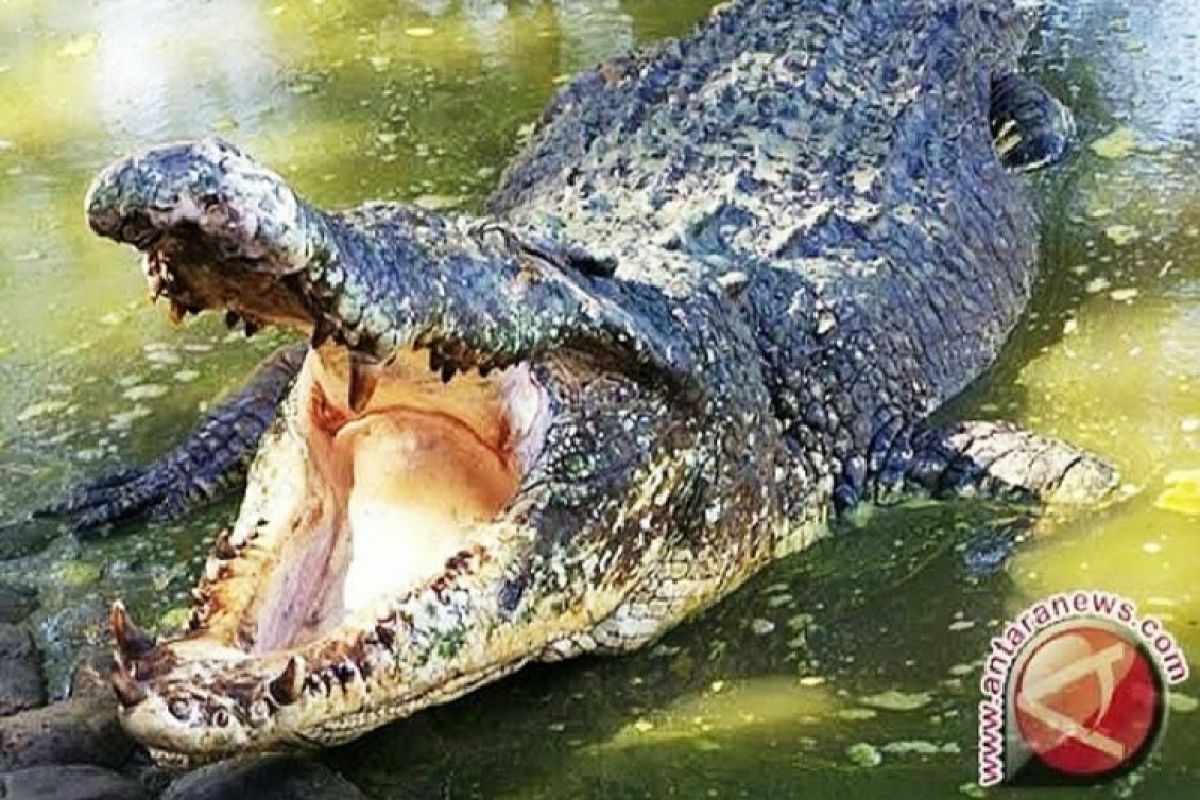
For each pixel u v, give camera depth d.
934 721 5.43
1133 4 10.37
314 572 5.32
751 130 7.58
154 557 6.45
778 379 6.42
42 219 8.98
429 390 5.44
